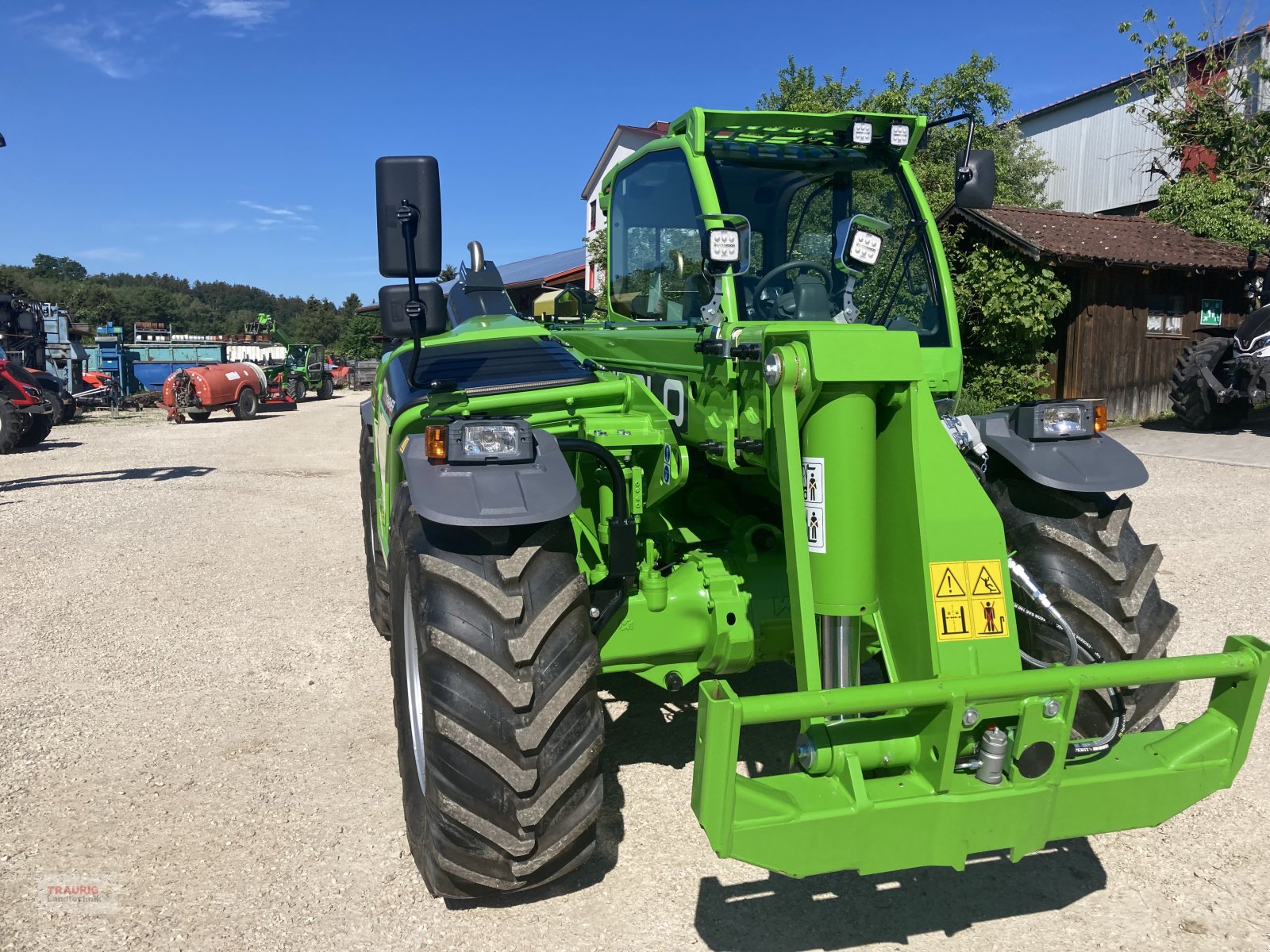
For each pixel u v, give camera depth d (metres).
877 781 2.05
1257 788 3.16
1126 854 2.79
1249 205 16.16
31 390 13.68
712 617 2.81
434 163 2.49
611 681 4.09
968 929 2.45
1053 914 2.51
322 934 2.44
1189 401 11.48
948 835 2.00
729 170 3.11
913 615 2.16
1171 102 20.52
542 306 5.11
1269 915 2.48
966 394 13.38
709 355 2.60
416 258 2.50
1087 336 13.35
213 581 6.00
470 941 2.41
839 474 2.11
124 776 3.32
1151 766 2.11
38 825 2.98
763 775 3.23
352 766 3.39
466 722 2.22
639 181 3.48
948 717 1.95
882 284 3.23
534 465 2.38
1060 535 2.64
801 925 2.47
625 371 3.40
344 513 8.36
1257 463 9.41
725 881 2.67
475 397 2.86
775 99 21.28
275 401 25.58
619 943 2.40
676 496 3.36
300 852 2.83
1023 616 2.75
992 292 12.85
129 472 11.10
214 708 3.93
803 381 2.07
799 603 2.12
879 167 3.26
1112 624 2.54
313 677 4.29
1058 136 26.34
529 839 2.28
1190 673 2.03
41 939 2.41
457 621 2.26
